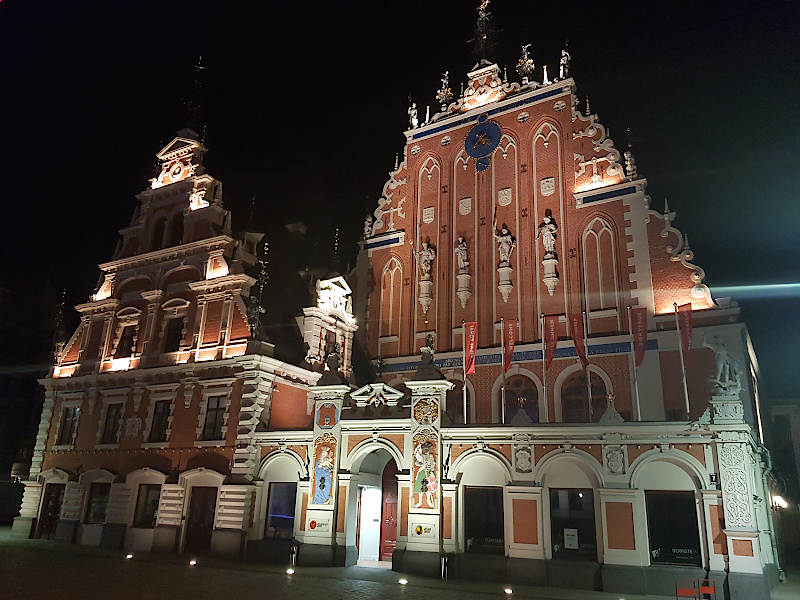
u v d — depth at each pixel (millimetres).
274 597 17641
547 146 34344
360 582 20875
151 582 19703
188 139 37250
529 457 22688
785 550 40688
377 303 36562
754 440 22125
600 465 21609
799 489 45656
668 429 20953
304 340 32406
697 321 27828
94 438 33344
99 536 30625
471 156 36500
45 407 36281
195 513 28297
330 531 24844
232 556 25969
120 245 37875
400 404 25625
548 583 21188
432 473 23859
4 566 22109
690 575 19531
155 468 30062
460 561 22609
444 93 39062
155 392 31984
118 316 35531
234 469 27531
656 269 29484
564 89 34656
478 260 34406
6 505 44344
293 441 26969
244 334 29859
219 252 32406
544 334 29625
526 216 33750
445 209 36406
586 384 29172
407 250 36688
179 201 35969
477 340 32844
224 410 29234
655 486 20844
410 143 38906
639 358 27297
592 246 31438
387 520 28500
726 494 19688
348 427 26109
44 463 34938
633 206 30891
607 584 20172
